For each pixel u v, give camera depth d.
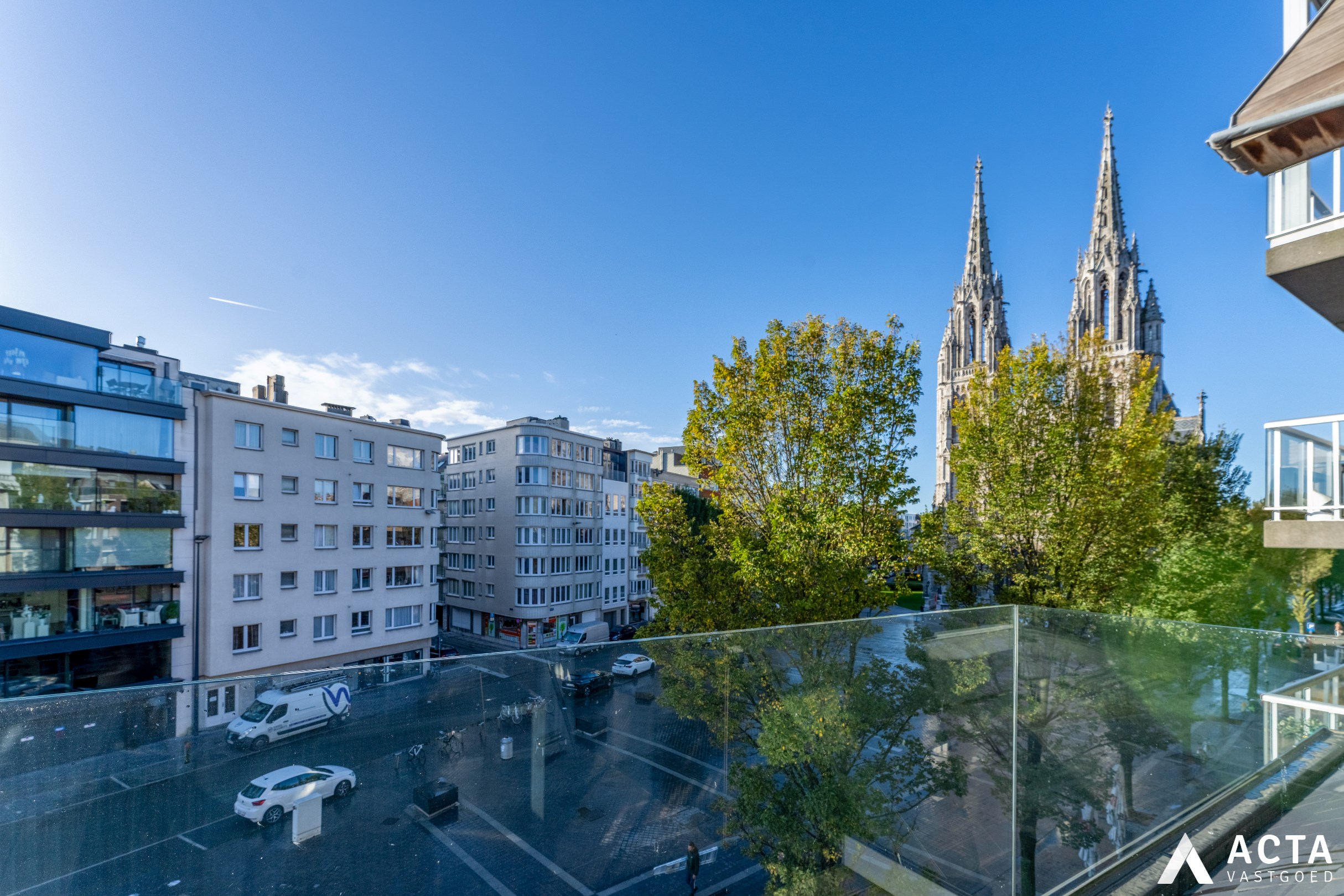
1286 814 6.95
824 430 13.51
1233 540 15.63
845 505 13.02
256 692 2.83
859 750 4.68
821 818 4.34
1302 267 5.29
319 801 2.89
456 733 3.24
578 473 50.72
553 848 3.38
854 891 4.42
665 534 16.73
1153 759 6.71
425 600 36.62
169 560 25.19
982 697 5.54
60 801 2.43
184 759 2.67
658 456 70.69
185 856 2.62
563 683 3.62
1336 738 8.40
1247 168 4.66
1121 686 6.68
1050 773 5.83
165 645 25.02
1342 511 5.99
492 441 49.38
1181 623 7.51
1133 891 5.62
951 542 16.78
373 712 3.07
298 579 29.86
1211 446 17.08
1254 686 8.12
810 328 14.18
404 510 35.59
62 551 22.23
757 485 14.42
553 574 47.62
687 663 4.01
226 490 27.12
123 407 23.73
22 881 2.33
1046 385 14.52
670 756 3.84
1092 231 60.06
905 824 4.80
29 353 21.58
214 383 36.75
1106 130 59.06
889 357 13.45
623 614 56.25
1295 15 5.14
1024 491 14.22
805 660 4.52
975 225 66.25
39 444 21.64
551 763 3.48
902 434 13.43
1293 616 16.80
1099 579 13.34
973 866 5.09
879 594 12.85
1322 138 4.21
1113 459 13.41
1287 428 6.47
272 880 2.76
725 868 3.92
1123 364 16.75
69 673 22.41
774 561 12.84
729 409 14.26
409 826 3.07
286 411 29.77
